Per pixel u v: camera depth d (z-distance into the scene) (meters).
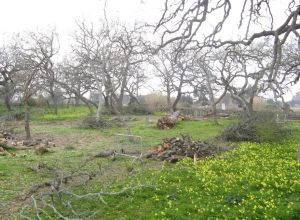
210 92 47.84
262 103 56.12
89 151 25.31
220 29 17.97
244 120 32.50
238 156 21.30
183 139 24.12
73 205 12.74
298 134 31.72
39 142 29.44
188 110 68.44
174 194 13.55
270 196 12.72
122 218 11.49
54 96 63.88
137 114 68.69
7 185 15.73
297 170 16.81
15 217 11.91
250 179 15.06
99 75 55.59
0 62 59.88
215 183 14.74
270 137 27.89
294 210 11.29
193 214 11.48
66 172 17.64
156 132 37.75
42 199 12.49
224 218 11.01
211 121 49.50
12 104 69.00
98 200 13.23
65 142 30.95
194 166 18.52
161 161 21.08
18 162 20.78
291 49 30.03
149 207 12.34
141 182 15.38
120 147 27.28
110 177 17.09
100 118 45.25
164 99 86.56
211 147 23.20
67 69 81.19
